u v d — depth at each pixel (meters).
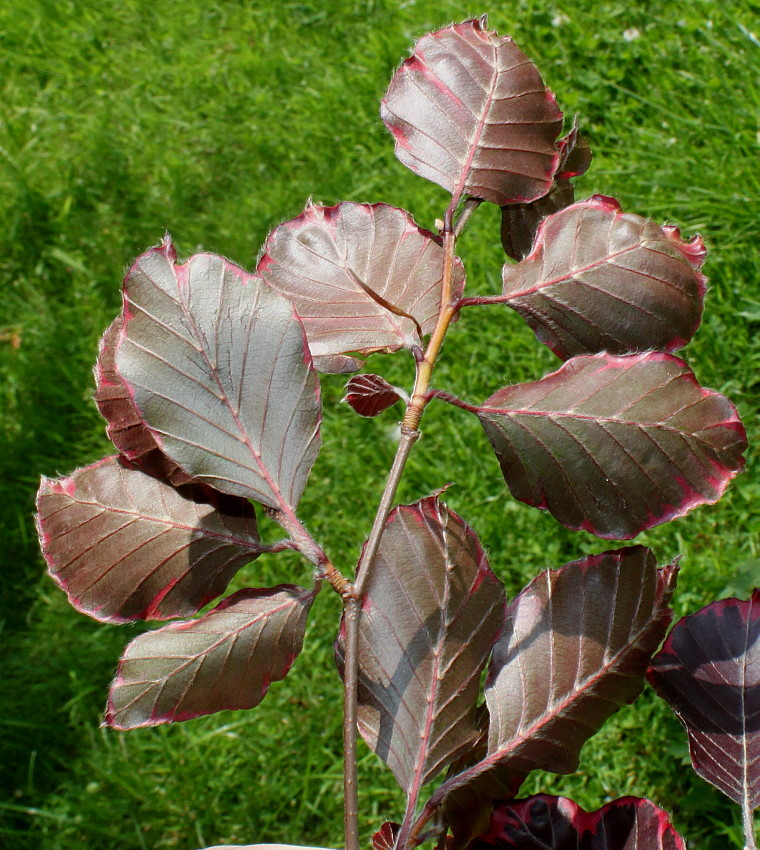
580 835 0.36
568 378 0.35
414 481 1.05
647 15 1.32
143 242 1.29
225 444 0.34
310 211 0.40
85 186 1.35
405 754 0.36
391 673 0.36
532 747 0.36
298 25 1.50
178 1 1.56
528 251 0.41
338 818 0.89
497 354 1.10
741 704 0.37
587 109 1.28
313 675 0.96
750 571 0.90
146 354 0.33
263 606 0.35
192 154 1.38
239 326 0.34
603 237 0.36
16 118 1.45
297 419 0.34
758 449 0.99
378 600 0.36
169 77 1.48
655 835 0.36
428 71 0.39
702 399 0.34
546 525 0.98
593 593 0.37
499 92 0.39
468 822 0.36
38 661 1.01
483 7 1.38
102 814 0.90
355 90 1.37
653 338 0.36
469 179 0.38
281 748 0.93
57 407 1.16
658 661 0.38
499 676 0.37
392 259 0.39
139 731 0.95
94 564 0.35
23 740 0.96
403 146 0.38
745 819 0.36
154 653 0.35
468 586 0.37
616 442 0.34
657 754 0.86
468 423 1.06
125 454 0.35
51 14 1.56
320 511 1.05
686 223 1.15
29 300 1.27
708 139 1.21
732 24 1.27
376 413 0.39
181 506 0.36
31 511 1.08
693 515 0.97
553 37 1.34
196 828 0.90
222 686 0.35
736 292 1.08
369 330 0.38
